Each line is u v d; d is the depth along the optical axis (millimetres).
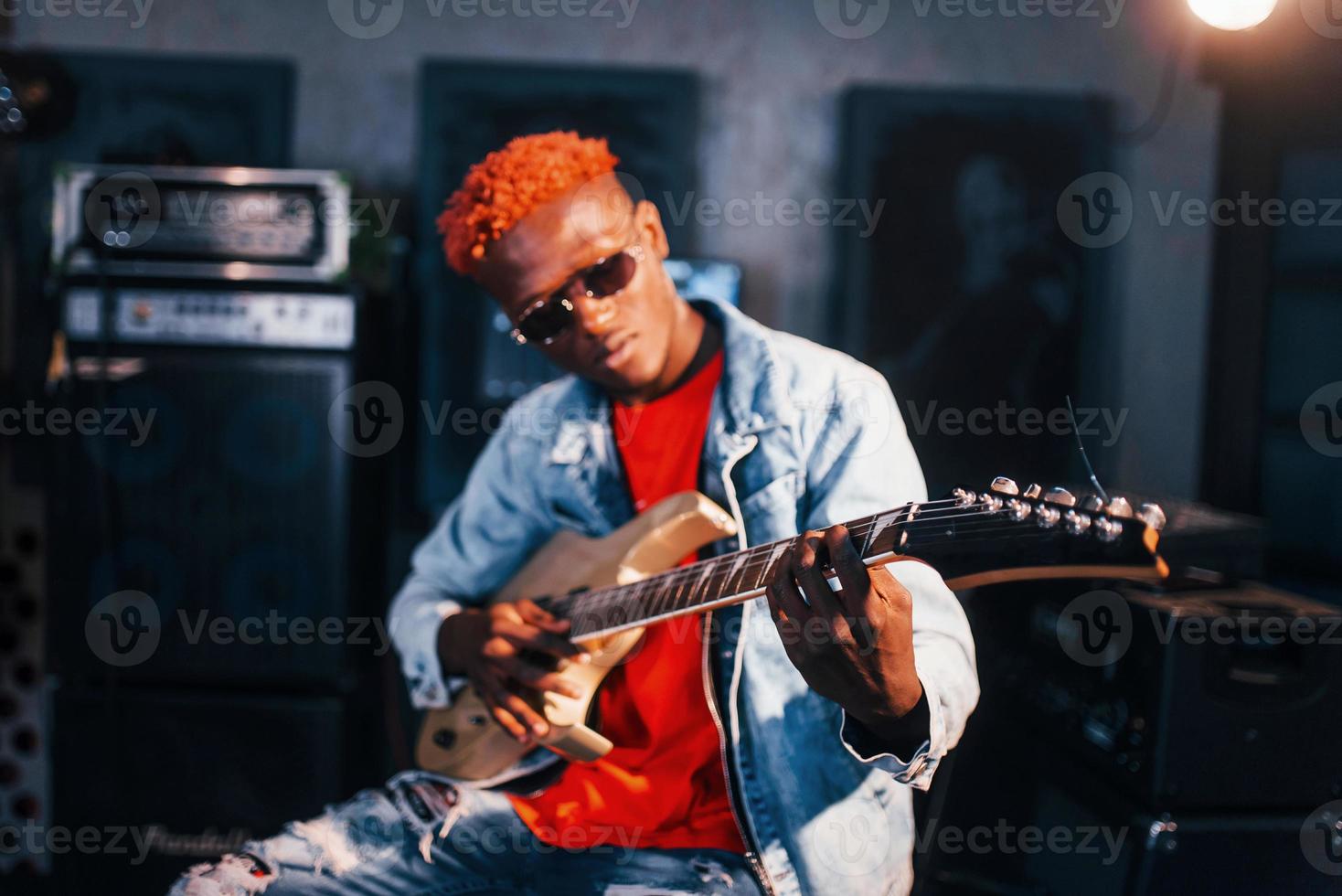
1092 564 812
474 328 2422
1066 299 2555
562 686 1314
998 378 2555
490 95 2514
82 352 2162
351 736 2258
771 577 1077
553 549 1478
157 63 2555
